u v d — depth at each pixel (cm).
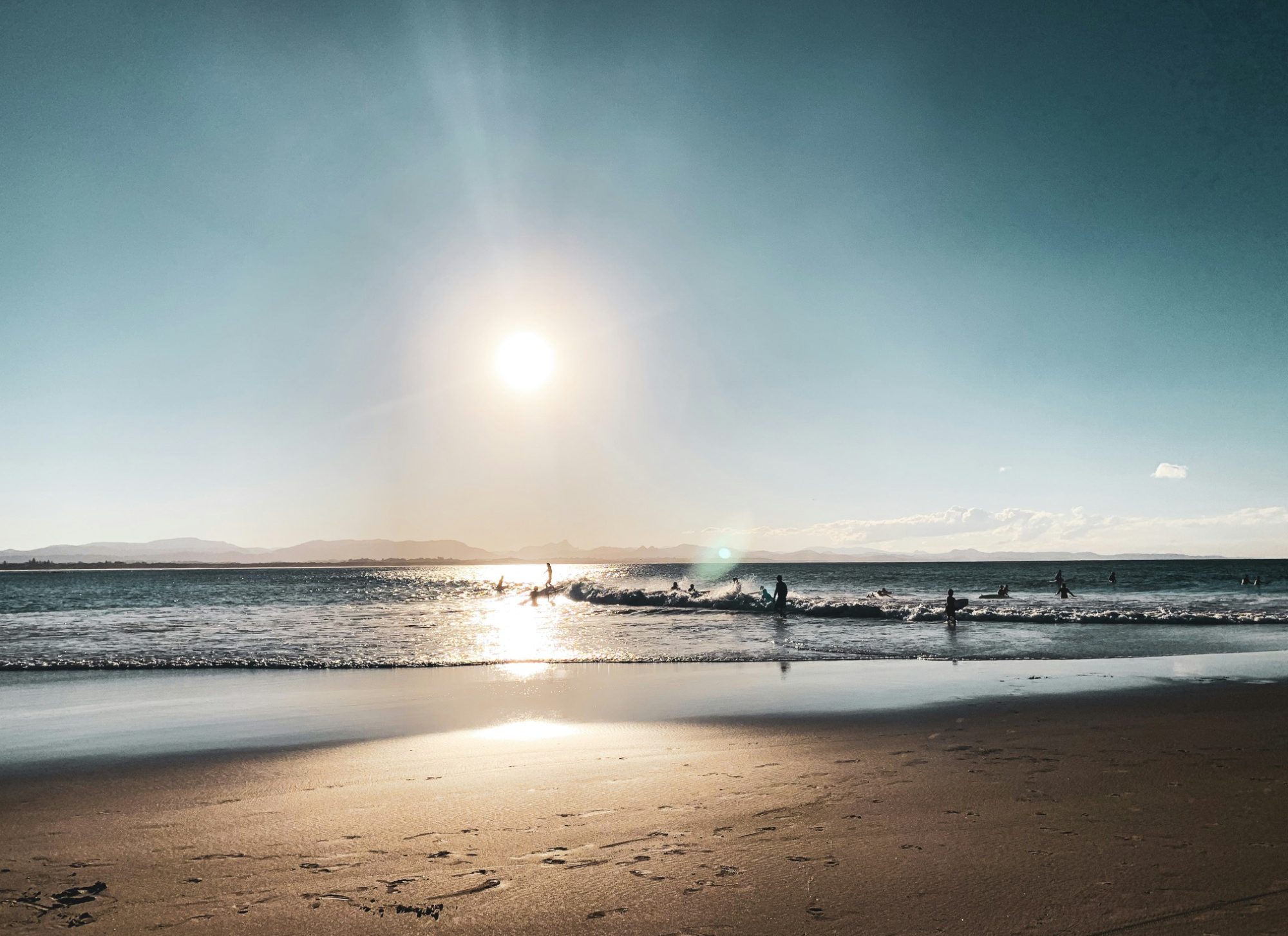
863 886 460
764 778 723
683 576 11625
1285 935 384
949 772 725
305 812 643
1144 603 3450
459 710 1155
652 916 427
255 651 2027
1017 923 406
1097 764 743
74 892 477
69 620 3297
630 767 780
